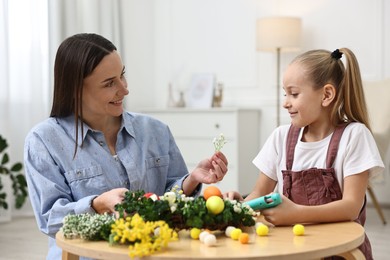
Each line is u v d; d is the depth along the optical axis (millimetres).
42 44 4480
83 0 4902
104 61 1569
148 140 1800
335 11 4863
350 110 1625
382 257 3062
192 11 5617
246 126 4953
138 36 5633
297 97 1585
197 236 1213
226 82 5438
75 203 1440
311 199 1595
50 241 1633
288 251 1093
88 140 1669
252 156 5066
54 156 1610
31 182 1584
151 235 1163
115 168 1684
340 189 1573
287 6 5090
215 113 4859
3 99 4191
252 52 5297
